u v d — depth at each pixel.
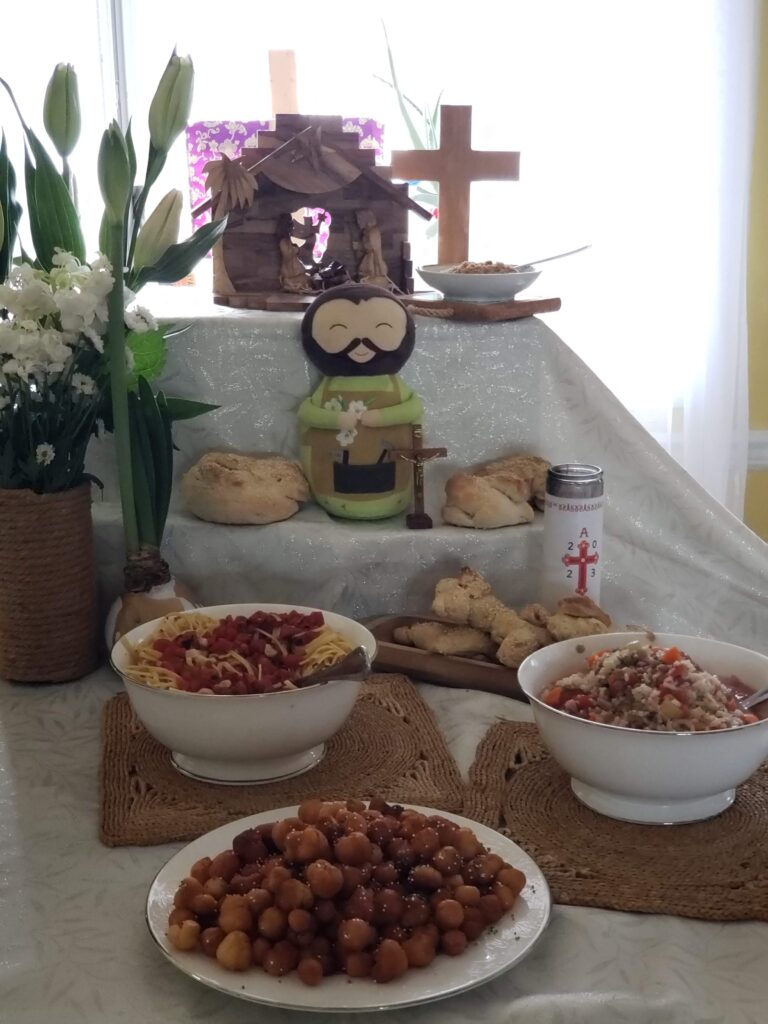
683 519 1.17
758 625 1.15
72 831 0.80
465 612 1.03
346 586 1.11
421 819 0.69
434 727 0.94
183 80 1.02
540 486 1.16
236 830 0.73
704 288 1.56
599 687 0.82
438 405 1.19
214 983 0.60
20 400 1.00
